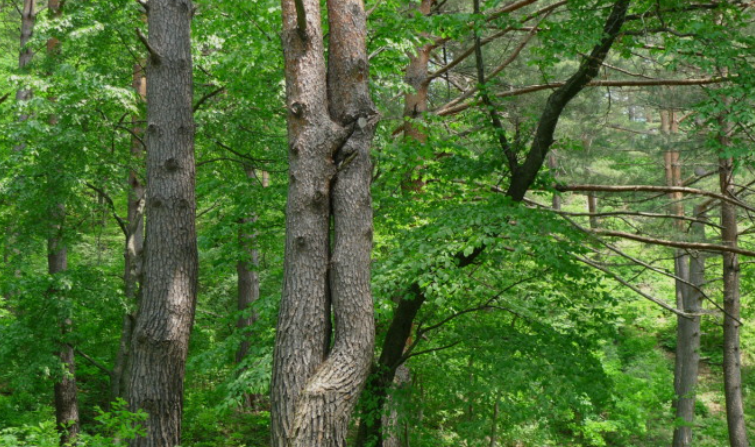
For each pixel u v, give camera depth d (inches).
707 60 262.4
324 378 184.7
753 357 720.3
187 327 260.2
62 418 433.7
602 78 464.4
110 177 400.5
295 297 192.9
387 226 349.1
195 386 526.6
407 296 286.5
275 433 185.5
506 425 426.0
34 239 415.2
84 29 372.2
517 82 527.5
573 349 297.7
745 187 485.1
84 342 466.3
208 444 449.4
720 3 281.9
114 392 398.0
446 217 283.6
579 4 289.9
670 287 856.3
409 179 372.5
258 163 425.1
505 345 297.1
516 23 300.5
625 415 538.3
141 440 246.4
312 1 206.7
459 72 535.2
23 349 390.0
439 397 371.2
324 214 198.8
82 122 383.9
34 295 399.5
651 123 871.1
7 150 454.6
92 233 558.9
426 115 329.4
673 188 341.1
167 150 260.8
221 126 402.3
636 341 685.9
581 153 573.3
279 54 342.0
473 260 313.1
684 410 588.1
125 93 364.8
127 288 415.5
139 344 252.2
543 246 251.0
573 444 534.6
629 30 289.4
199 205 537.0
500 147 325.4
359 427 315.6
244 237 381.1
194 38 399.9
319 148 198.5
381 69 351.9
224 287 661.9
